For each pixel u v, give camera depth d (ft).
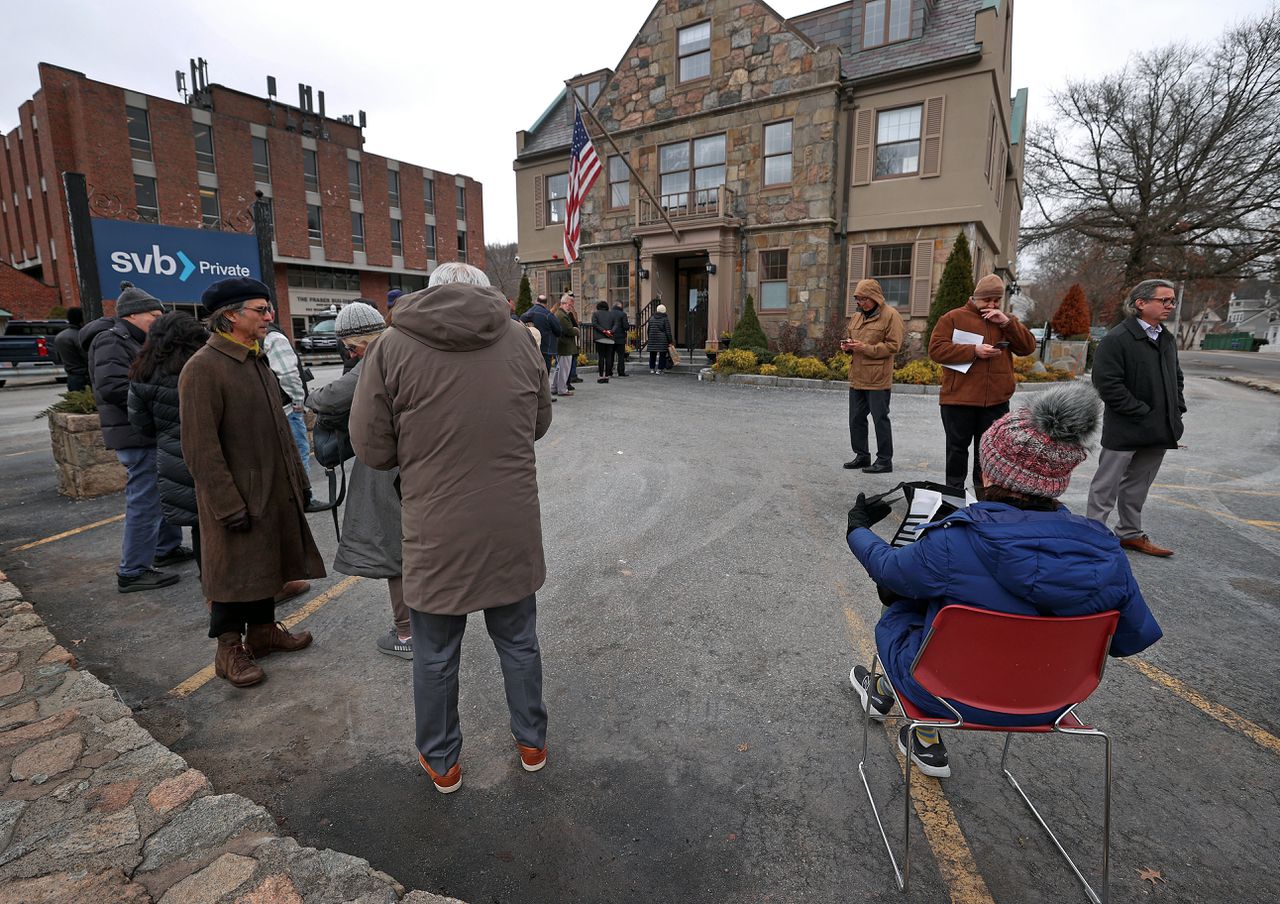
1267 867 6.68
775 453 24.70
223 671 10.11
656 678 10.18
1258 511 18.13
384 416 6.98
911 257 50.44
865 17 52.75
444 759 7.70
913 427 29.48
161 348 11.28
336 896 5.95
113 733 8.23
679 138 58.18
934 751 8.09
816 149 51.44
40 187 101.04
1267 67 79.71
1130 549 15.16
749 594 13.00
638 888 6.50
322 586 13.80
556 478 21.50
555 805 7.63
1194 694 9.64
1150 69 86.12
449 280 7.40
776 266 55.11
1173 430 14.17
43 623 11.30
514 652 7.82
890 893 6.43
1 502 20.04
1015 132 84.43
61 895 5.84
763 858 6.87
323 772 8.21
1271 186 81.00
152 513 13.43
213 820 6.82
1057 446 5.87
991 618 6.03
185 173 101.65
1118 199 92.63
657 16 57.98
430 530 6.99
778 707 9.43
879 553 6.85
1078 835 7.14
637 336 61.41
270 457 10.10
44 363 62.80
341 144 125.90
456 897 6.40
